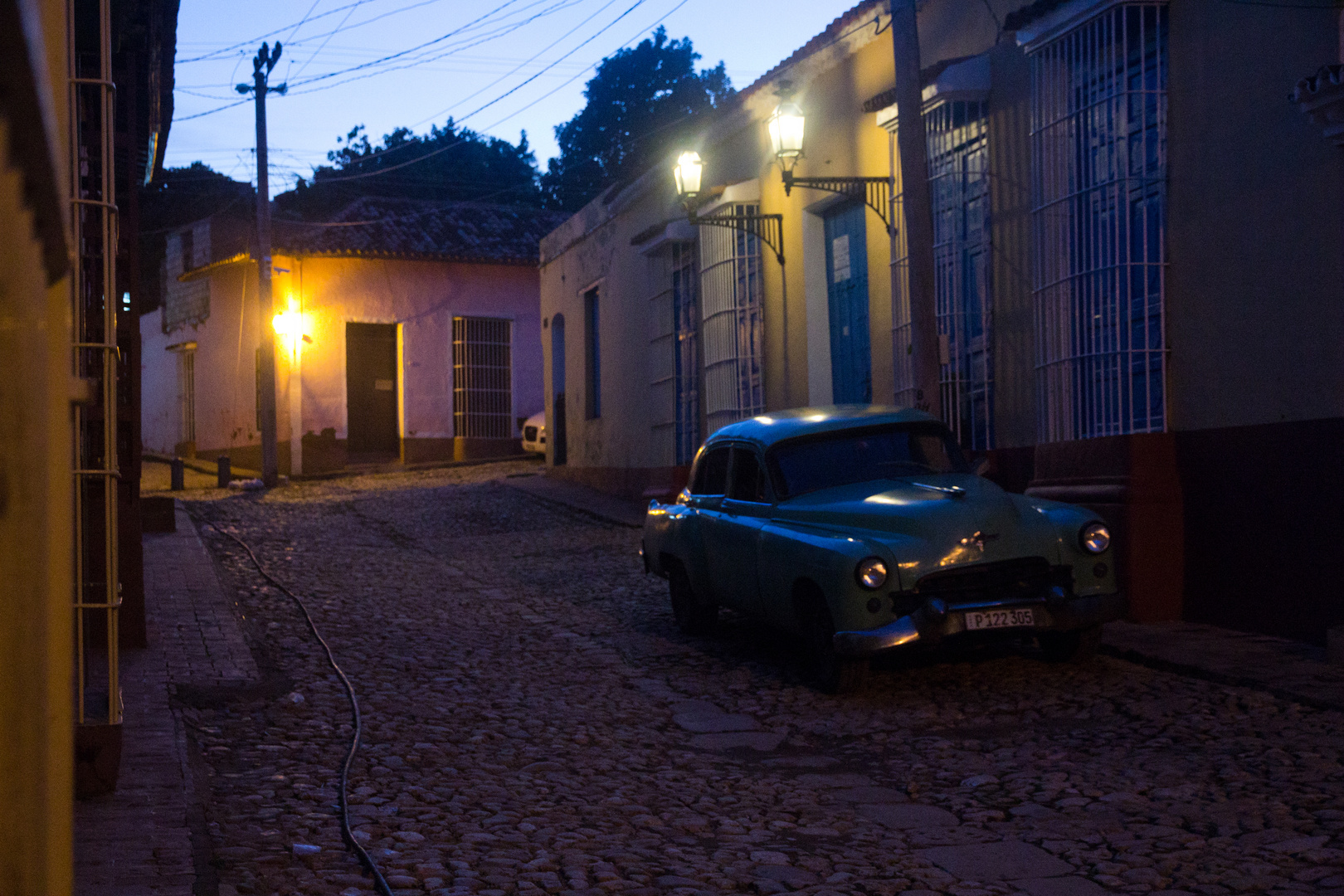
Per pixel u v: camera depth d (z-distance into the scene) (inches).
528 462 1099.9
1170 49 360.2
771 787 231.3
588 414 875.4
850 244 542.0
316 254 1077.8
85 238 320.5
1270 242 326.0
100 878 167.5
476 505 797.9
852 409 365.1
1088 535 297.6
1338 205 304.3
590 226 855.1
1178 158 358.0
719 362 631.8
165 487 993.5
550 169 1871.3
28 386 40.3
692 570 378.0
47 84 42.2
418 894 170.7
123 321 347.9
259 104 977.5
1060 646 317.7
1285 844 181.0
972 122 451.5
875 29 502.0
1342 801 198.4
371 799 222.4
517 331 1194.6
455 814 214.4
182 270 1231.5
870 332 511.8
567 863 185.8
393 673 342.0
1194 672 294.2
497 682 331.9
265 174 982.4
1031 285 416.8
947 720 275.6
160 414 1364.4
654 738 273.1
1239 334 337.4
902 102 390.3
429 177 1774.1
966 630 283.6
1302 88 290.5
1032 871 179.3
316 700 306.5
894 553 287.7
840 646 286.8
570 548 615.2
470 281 1168.8
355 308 1110.4
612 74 1841.8
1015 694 292.8
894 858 187.9
